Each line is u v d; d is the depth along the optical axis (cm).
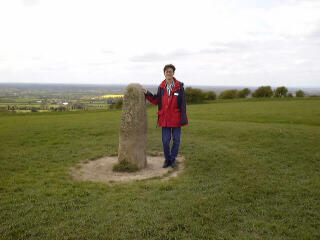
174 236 353
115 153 830
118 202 449
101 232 359
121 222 383
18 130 1232
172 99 650
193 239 348
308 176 607
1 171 624
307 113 2138
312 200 473
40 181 553
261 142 962
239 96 6900
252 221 396
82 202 451
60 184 541
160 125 669
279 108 2711
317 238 355
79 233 354
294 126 1344
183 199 468
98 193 493
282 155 788
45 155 788
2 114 2433
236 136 1089
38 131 1207
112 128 1310
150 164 723
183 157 789
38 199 459
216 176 605
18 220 385
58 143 970
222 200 465
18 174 601
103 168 681
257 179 579
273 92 6594
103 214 407
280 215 418
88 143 970
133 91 645
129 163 659
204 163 709
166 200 463
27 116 2209
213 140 1035
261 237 357
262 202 463
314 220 401
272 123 1562
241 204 454
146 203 447
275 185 543
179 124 664
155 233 359
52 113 2638
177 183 554
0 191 495
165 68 642
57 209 420
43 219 389
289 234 364
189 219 396
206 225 381
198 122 1548
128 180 583
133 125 648
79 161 740
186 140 1025
